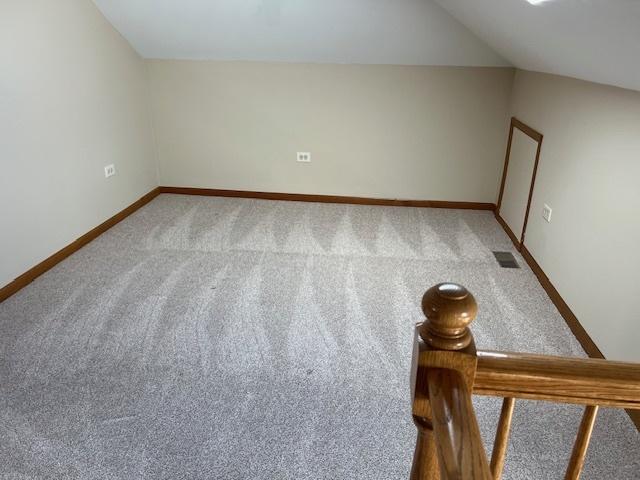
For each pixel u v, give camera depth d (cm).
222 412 207
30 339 253
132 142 430
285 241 380
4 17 279
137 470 179
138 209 442
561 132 303
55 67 324
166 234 389
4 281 294
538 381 74
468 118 430
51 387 220
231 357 243
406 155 448
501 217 427
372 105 434
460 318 69
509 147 413
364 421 204
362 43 388
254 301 294
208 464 182
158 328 265
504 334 268
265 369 234
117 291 302
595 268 250
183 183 484
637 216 213
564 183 296
